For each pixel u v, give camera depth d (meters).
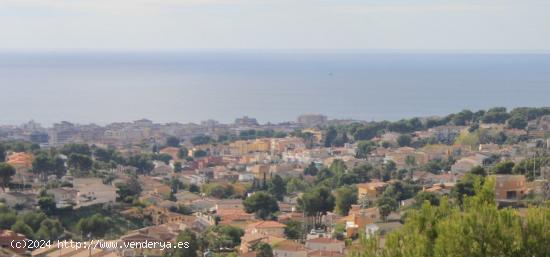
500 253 47.03
